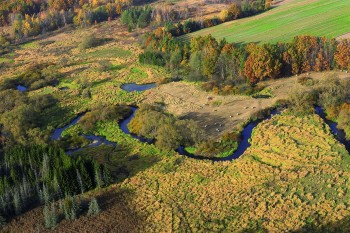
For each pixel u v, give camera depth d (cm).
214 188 7325
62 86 12744
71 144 9200
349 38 12075
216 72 11775
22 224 6825
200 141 8781
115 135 9481
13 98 11281
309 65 11231
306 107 9412
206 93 11081
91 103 11294
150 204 7106
